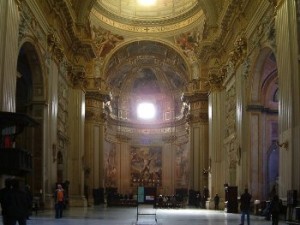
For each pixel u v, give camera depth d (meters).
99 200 39.53
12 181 9.15
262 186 22.64
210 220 19.22
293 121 15.63
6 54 15.73
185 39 41.75
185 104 44.78
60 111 26.64
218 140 30.56
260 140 22.88
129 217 21.12
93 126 41.69
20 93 22.86
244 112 23.61
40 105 22.22
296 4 15.65
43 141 22.06
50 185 23.16
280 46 17.12
